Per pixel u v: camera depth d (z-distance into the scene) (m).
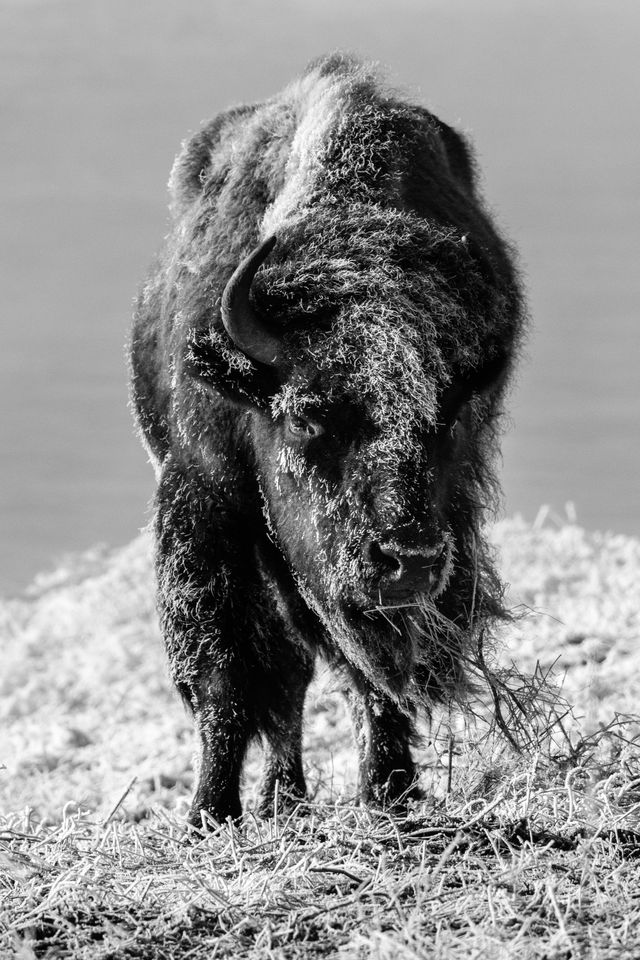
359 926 13.92
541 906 14.17
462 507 19.30
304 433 17.78
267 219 19.33
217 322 18.78
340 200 18.73
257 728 20.16
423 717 20.27
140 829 19.11
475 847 16.02
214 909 14.77
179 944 14.09
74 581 50.31
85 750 28.61
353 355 17.36
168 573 20.09
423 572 16.91
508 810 17.27
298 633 20.08
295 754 21.48
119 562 50.16
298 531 18.34
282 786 21.28
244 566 20.12
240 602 20.05
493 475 20.98
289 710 20.69
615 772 18.59
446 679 19.48
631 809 16.64
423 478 17.09
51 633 41.84
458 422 18.77
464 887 14.60
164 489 20.44
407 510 16.83
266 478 19.03
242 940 14.05
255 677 20.14
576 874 15.04
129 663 36.50
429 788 20.55
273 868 15.96
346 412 17.36
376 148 19.20
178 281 20.81
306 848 16.38
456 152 22.20
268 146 20.50
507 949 12.93
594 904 14.20
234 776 19.61
